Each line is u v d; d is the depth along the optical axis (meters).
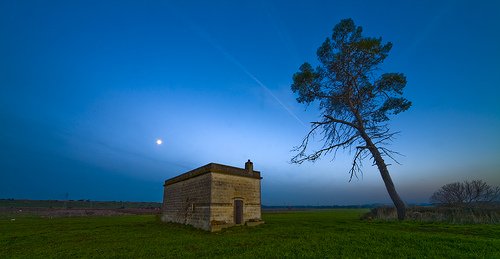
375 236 17.56
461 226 22.27
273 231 22.83
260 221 29.39
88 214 72.62
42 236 23.14
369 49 29.47
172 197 34.66
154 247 16.25
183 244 17.19
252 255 13.13
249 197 29.55
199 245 16.59
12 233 26.09
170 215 34.19
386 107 29.73
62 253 15.14
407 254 12.54
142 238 20.39
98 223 38.12
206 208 25.75
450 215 27.64
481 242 14.83
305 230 22.88
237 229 25.09
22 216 62.47
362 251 13.34
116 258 13.54
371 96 30.19
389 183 29.52
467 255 12.09
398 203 28.72
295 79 31.62
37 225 35.72
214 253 14.17
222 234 22.19
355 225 26.03
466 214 27.05
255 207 30.02
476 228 20.92
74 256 14.30
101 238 20.83
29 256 14.67
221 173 26.95
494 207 30.22
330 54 32.09
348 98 31.31
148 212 85.25
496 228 20.70
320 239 17.36
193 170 29.73
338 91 32.22
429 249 13.35
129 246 16.69
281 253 13.38
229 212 26.78
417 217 28.58
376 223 27.17
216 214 25.50
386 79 28.89
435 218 27.52
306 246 14.95
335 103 32.75
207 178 26.61
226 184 27.22
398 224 25.12
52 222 41.72
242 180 29.17
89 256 14.16
